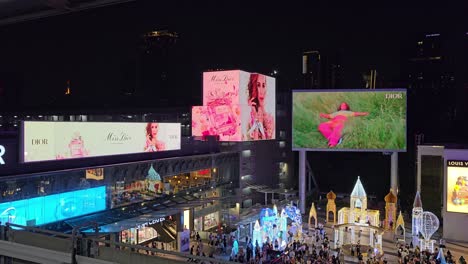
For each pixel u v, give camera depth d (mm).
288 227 54188
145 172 46375
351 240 48469
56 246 9242
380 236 44000
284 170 86688
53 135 38688
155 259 7977
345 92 63281
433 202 56844
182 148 56562
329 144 64000
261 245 44688
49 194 36188
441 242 46875
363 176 113250
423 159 57500
